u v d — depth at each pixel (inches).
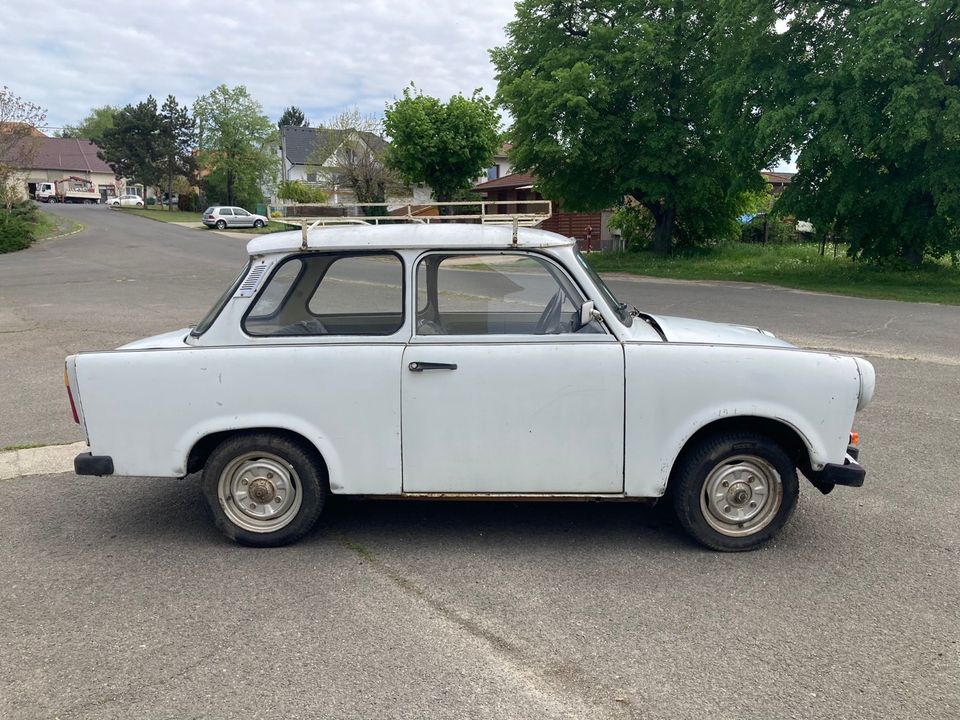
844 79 670.5
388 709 108.0
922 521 174.6
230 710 108.1
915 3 611.5
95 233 1631.4
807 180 797.2
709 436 155.3
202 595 141.4
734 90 754.2
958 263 831.1
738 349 151.0
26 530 172.9
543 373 150.1
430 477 154.7
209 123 2655.0
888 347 397.1
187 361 153.1
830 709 107.4
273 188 2723.9
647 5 940.0
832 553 157.8
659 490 153.1
